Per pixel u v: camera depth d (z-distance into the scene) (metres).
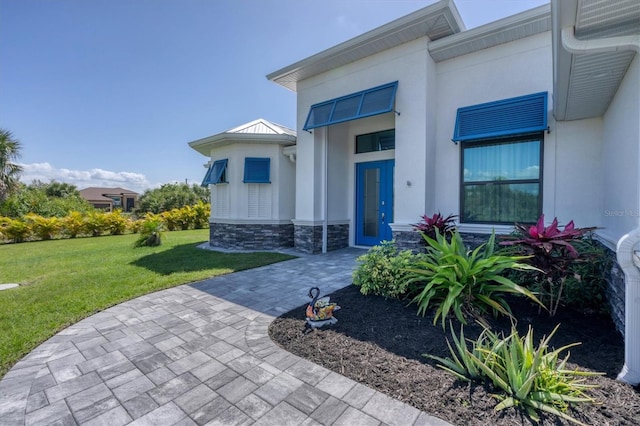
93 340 3.39
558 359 2.69
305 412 2.14
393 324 3.57
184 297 4.90
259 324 3.79
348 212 9.54
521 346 2.38
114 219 17.20
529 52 5.56
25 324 3.84
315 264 7.29
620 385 2.29
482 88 6.02
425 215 6.06
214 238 10.83
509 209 5.77
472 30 5.73
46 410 2.22
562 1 2.45
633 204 3.15
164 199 32.88
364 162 9.17
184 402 2.29
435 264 4.18
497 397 2.14
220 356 2.99
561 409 2.02
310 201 8.63
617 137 3.88
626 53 3.05
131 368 2.79
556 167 5.31
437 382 2.40
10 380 2.63
